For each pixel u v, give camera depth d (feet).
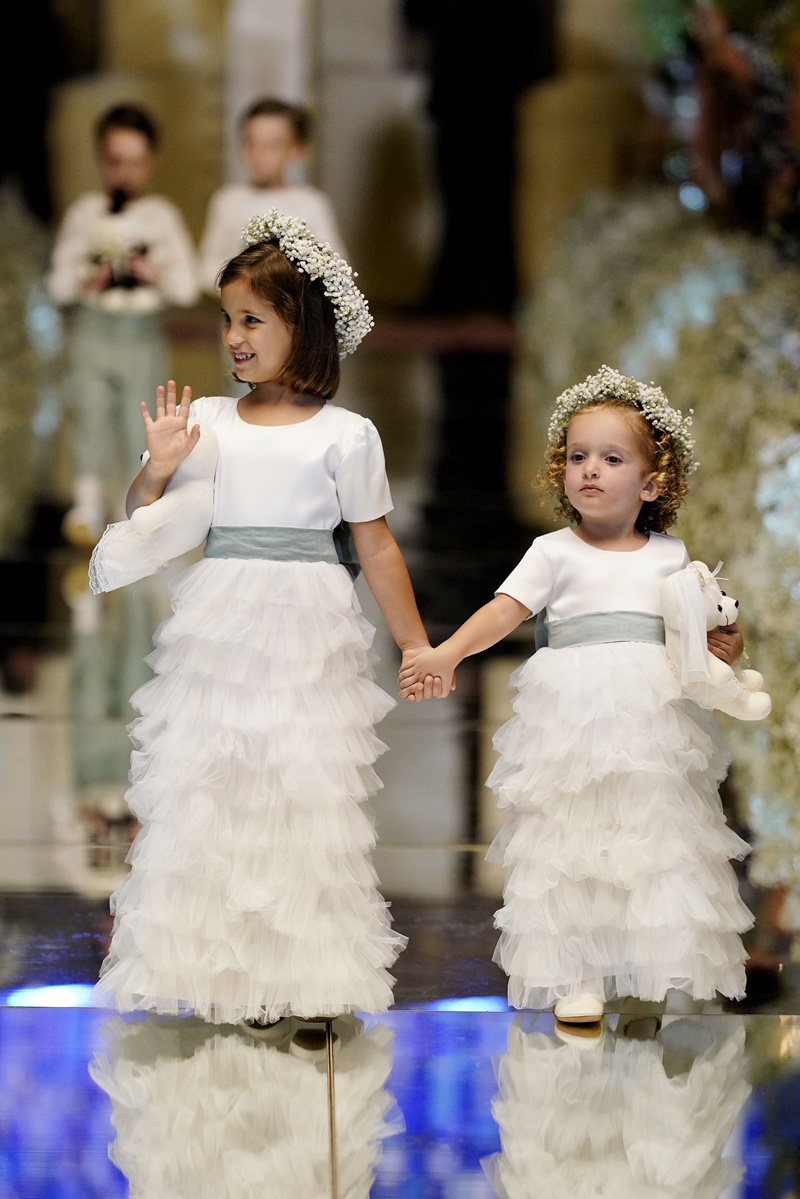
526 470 67.10
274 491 17.02
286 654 16.65
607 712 16.87
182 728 16.70
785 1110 15.01
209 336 93.09
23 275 75.51
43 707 32.17
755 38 46.39
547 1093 15.31
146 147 48.06
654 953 16.75
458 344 107.86
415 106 114.32
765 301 44.34
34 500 59.93
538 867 16.98
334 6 112.27
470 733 31.17
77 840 23.67
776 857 23.18
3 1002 17.42
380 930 17.20
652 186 90.17
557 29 109.40
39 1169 13.78
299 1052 16.20
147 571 17.16
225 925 16.49
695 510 37.11
